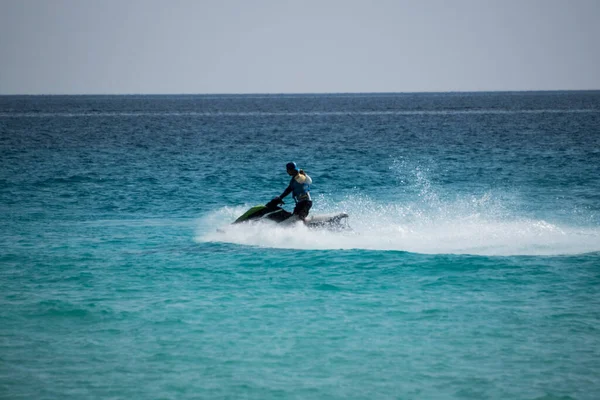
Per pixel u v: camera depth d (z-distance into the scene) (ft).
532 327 126.52
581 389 99.96
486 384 102.01
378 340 120.78
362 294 151.23
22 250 206.49
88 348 117.60
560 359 111.04
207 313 137.69
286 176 427.74
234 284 162.50
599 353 113.29
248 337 122.93
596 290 151.43
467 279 162.71
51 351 116.16
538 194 336.90
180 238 228.43
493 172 440.04
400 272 170.81
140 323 131.13
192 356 113.91
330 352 115.44
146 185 382.63
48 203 316.81
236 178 416.46
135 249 208.74
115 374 106.63
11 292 154.10
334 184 390.21
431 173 438.81
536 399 97.04
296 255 194.39
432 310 138.00
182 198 336.49
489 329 125.70
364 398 98.02
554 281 159.74
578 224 245.45
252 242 217.97
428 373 106.42
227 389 101.24
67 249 208.54
